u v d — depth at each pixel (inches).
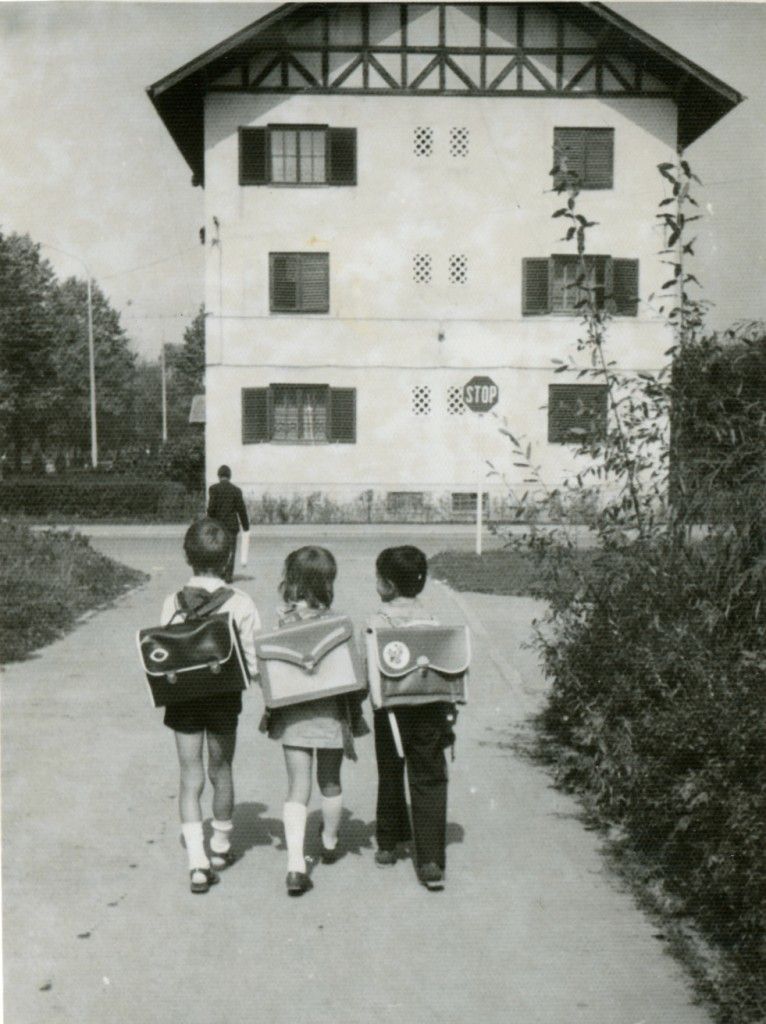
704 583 219.0
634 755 203.5
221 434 1095.0
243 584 605.0
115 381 2711.6
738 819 152.5
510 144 1082.7
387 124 1078.4
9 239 1818.4
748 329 233.9
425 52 1077.8
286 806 182.1
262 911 171.2
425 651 182.5
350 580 605.0
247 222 1080.8
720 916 165.3
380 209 1085.1
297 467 1098.7
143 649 178.5
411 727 182.7
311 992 145.3
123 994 144.1
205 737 192.1
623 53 1073.5
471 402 714.8
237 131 1072.2
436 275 1090.7
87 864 189.5
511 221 1086.4
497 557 715.4
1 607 429.4
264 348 1090.7
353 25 1071.0
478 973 150.6
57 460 2416.3
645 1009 140.7
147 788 232.8
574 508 255.6
